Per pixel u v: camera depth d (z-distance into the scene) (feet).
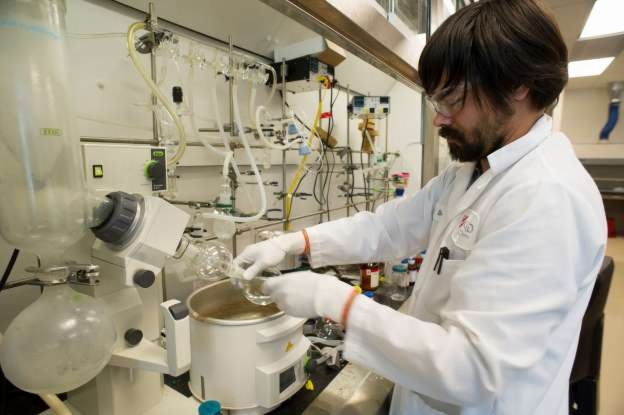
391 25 3.34
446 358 1.74
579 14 8.89
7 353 1.89
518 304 1.73
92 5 3.57
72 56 3.45
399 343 1.87
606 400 7.02
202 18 4.30
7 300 3.14
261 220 5.43
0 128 1.63
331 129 7.25
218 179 5.19
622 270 13.24
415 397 2.78
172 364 2.17
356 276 6.14
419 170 9.38
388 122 9.59
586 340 4.18
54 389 1.93
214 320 2.69
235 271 2.94
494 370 1.63
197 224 3.25
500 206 2.07
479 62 1.88
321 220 7.82
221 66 4.01
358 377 3.33
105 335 2.06
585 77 16.60
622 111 18.53
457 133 2.27
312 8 2.43
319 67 5.50
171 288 4.25
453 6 6.57
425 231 3.54
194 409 2.70
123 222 1.94
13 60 1.60
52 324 1.92
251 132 4.72
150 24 3.21
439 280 2.53
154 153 3.04
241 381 2.71
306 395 3.13
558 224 1.78
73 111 1.86
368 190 8.54
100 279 2.21
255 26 4.92
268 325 2.76
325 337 4.09
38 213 1.75
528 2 1.87
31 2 1.61
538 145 2.26
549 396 2.39
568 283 1.74
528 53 1.84
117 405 2.45
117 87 3.85
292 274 2.49
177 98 3.86
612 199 17.84
